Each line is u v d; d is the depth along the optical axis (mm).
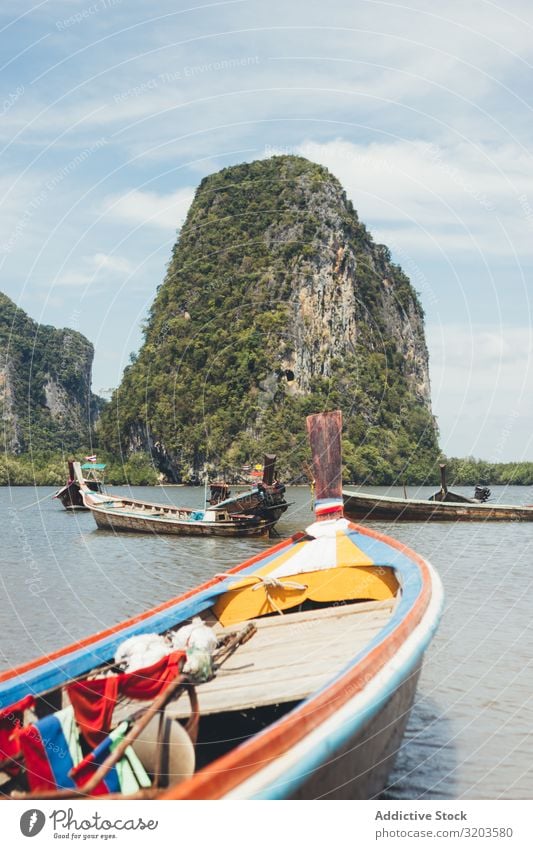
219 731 6895
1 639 12961
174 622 8344
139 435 85250
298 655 7609
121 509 31953
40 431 114812
